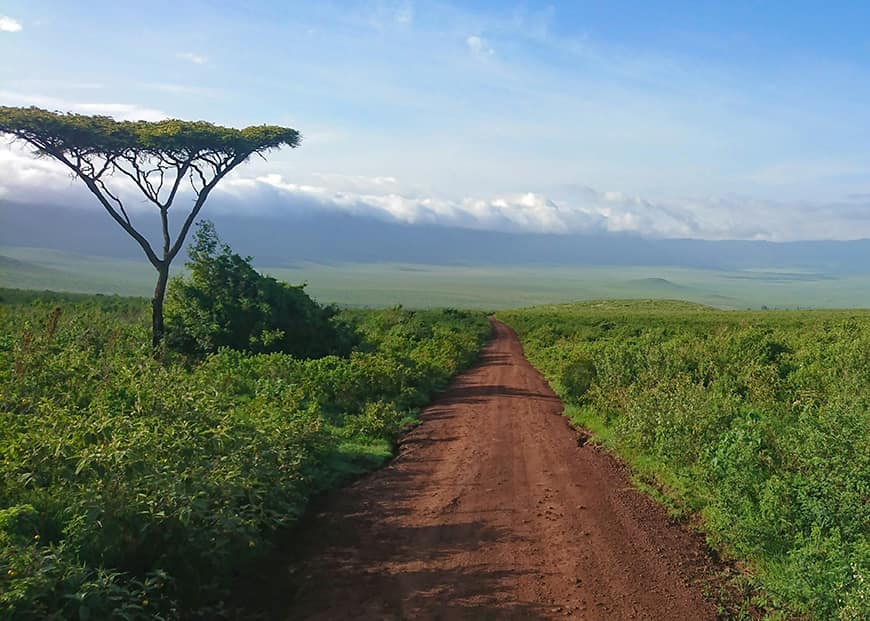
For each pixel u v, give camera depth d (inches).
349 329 1139.3
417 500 393.1
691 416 448.5
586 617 245.1
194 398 351.6
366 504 384.8
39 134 773.9
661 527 352.2
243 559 287.1
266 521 301.4
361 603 253.3
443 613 245.0
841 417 362.0
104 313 1155.3
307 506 379.2
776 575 275.7
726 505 326.6
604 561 300.2
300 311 1028.5
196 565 261.3
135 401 359.6
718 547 324.5
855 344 676.7
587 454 522.6
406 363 902.4
